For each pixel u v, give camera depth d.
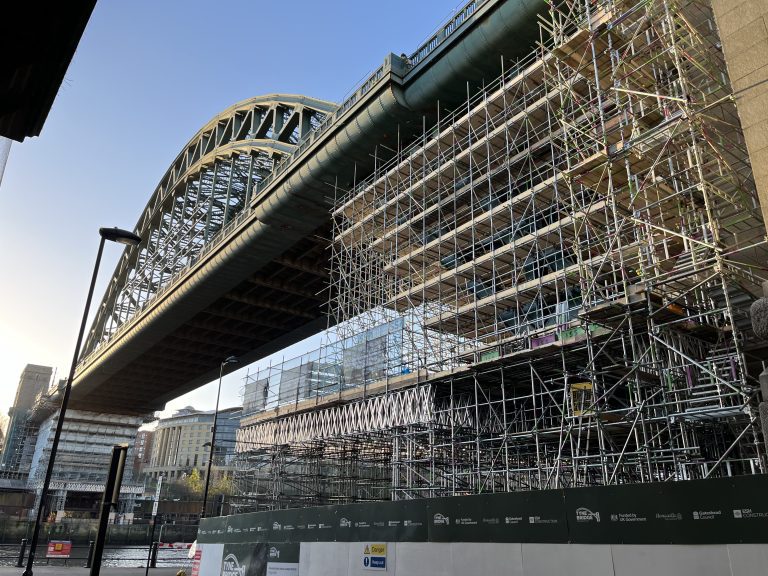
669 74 21.84
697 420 18.34
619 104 22.61
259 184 56.22
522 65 32.34
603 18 22.53
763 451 18.05
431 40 36.12
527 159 31.02
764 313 10.62
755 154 11.17
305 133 56.91
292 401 38.50
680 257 19.47
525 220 31.16
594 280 21.00
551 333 24.78
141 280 95.44
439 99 35.94
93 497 125.81
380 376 31.47
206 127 77.12
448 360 28.06
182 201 89.31
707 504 12.16
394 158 38.66
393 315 37.91
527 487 28.77
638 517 13.18
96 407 135.38
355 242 42.97
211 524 29.62
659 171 20.89
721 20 12.31
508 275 32.19
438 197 33.59
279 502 38.75
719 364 19.05
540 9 29.89
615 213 20.27
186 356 96.75
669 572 12.45
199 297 69.88
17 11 6.25
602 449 20.53
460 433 27.33
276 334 86.62
